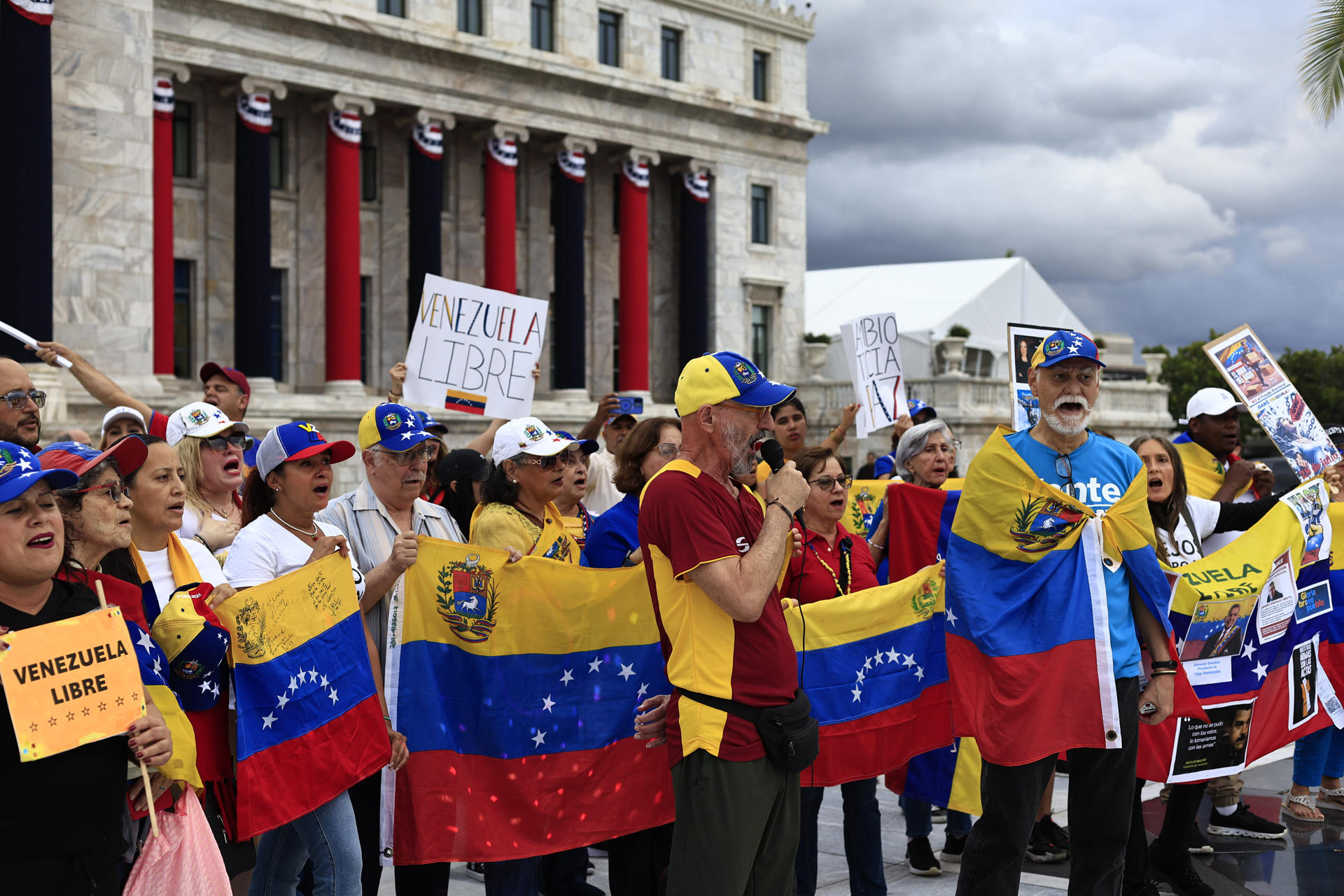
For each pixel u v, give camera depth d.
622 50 37.75
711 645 4.54
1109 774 5.55
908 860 7.51
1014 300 44.81
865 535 9.55
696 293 39.69
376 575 5.48
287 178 32.72
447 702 5.71
